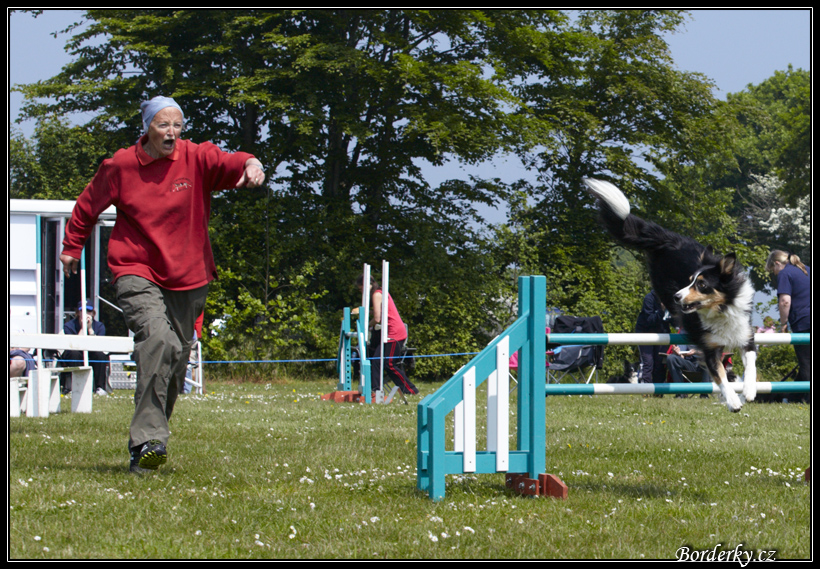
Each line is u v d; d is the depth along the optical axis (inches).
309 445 343.9
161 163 265.3
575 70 1211.2
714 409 582.9
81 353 689.6
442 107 1042.7
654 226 330.6
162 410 261.6
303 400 634.2
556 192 1268.5
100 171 265.6
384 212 1144.2
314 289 1078.4
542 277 255.4
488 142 1037.8
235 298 1031.6
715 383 283.1
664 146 1240.8
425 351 1037.8
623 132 1246.9
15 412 440.1
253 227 1011.3
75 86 986.1
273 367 952.9
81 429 386.9
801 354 598.2
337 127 1040.8
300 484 254.2
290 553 177.2
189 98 1068.5
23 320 655.8
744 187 2554.1
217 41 1031.0
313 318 986.7
